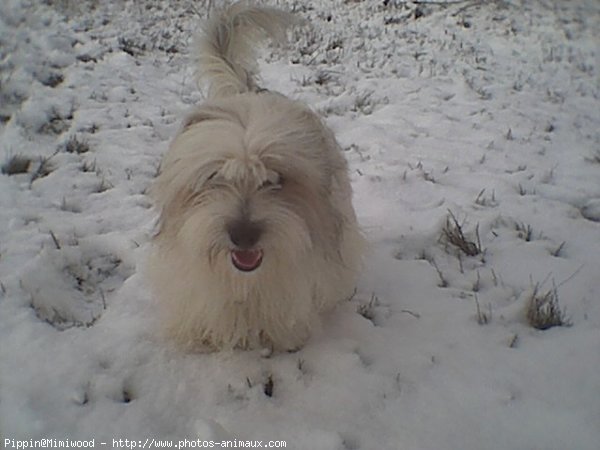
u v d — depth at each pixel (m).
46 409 0.59
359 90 1.50
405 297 0.79
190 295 0.66
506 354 0.69
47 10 1.81
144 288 0.78
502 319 0.75
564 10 2.42
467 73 1.68
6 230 0.86
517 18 2.25
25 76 1.38
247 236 0.56
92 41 1.65
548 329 0.73
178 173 0.60
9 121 1.18
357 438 0.59
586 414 0.61
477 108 1.43
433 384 0.65
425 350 0.70
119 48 1.65
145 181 1.05
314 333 0.71
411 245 0.90
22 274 0.77
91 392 0.61
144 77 1.50
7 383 0.61
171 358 0.67
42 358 0.65
